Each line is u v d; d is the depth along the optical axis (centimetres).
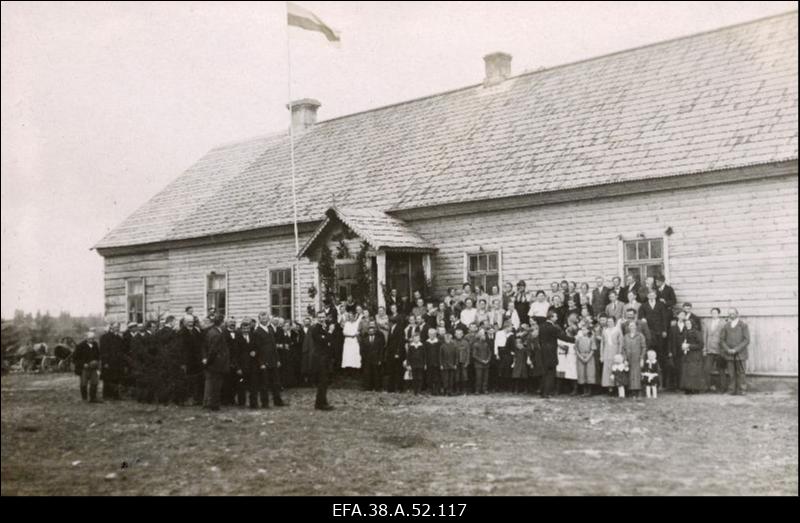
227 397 1634
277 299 2500
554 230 1900
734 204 1623
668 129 1820
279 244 2497
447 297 1927
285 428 1327
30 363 2844
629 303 1642
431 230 2142
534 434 1223
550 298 1839
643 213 1753
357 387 1897
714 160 1636
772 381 1552
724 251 1631
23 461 1141
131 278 3006
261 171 2898
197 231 2727
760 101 1725
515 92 2405
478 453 1106
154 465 1098
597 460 1048
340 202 2364
